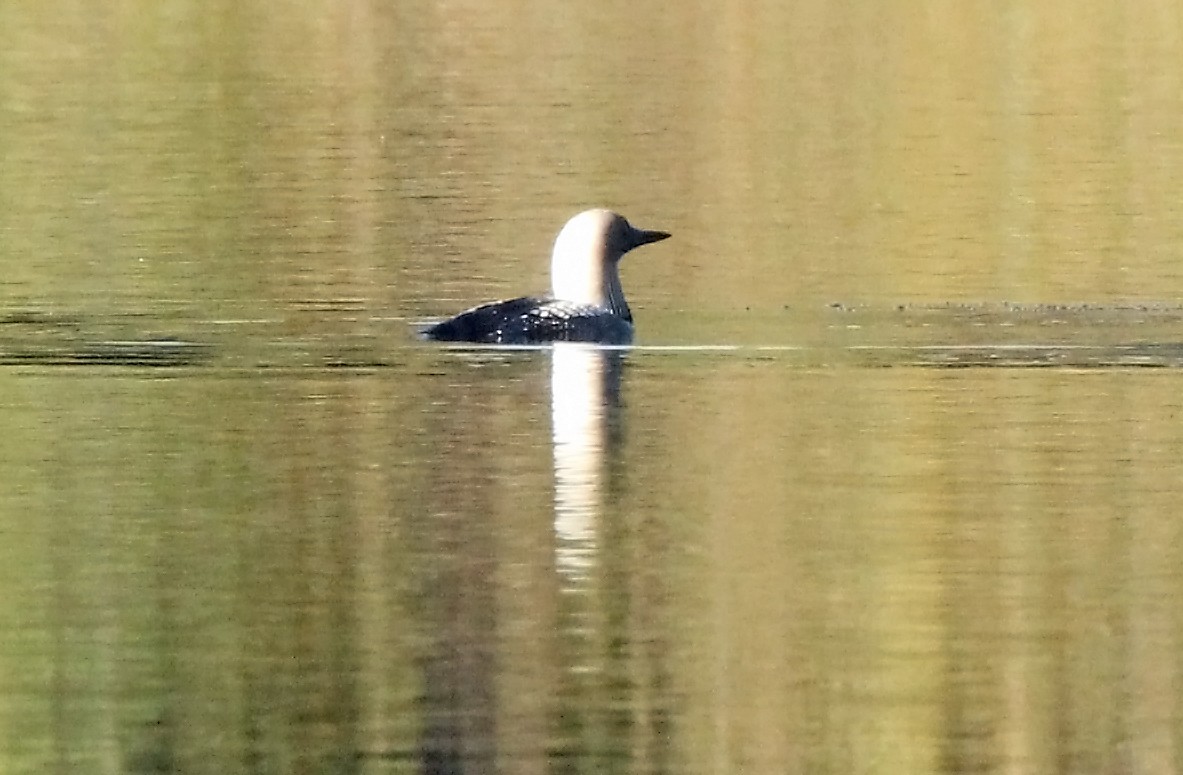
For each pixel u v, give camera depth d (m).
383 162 25.66
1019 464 13.56
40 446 13.98
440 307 18.42
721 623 10.92
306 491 13.05
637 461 13.65
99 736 9.62
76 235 21.42
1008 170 25.23
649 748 9.55
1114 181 24.59
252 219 22.38
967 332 17.55
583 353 16.62
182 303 18.36
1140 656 10.45
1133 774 9.34
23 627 10.87
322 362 16.25
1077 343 17.06
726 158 26.00
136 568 11.69
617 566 11.68
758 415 14.77
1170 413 14.73
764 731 9.70
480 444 14.05
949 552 11.98
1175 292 19.25
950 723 9.82
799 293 19.25
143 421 14.50
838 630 10.81
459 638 10.76
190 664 10.40
